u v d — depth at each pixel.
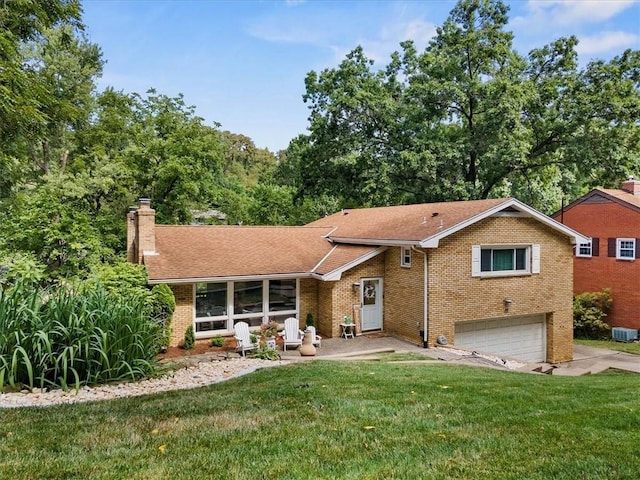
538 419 6.09
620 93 24.72
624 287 22.84
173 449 4.85
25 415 6.35
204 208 29.36
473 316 16.41
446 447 4.88
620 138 24.75
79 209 21.83
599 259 23.92
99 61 33.44
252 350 14.55
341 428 5.58
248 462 4.44
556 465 4.37
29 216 18.06
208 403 7.07
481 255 16.77
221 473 4.17
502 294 16.97
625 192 24.67
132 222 17.92
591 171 27.14
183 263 16.23
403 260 16.86
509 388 8.48
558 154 28.52
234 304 16.92
